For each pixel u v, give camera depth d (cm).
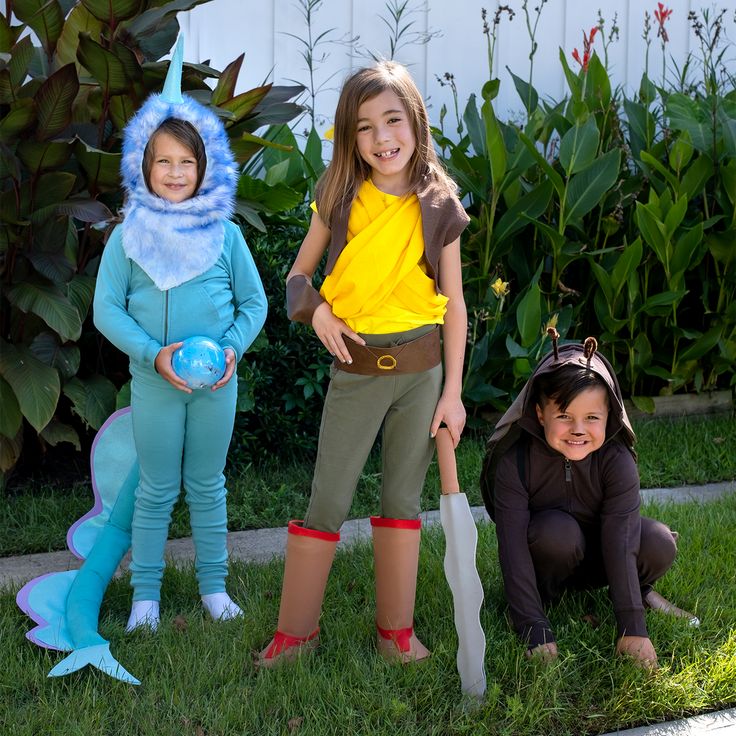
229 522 363
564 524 259
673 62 546
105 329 261
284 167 443
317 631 256
